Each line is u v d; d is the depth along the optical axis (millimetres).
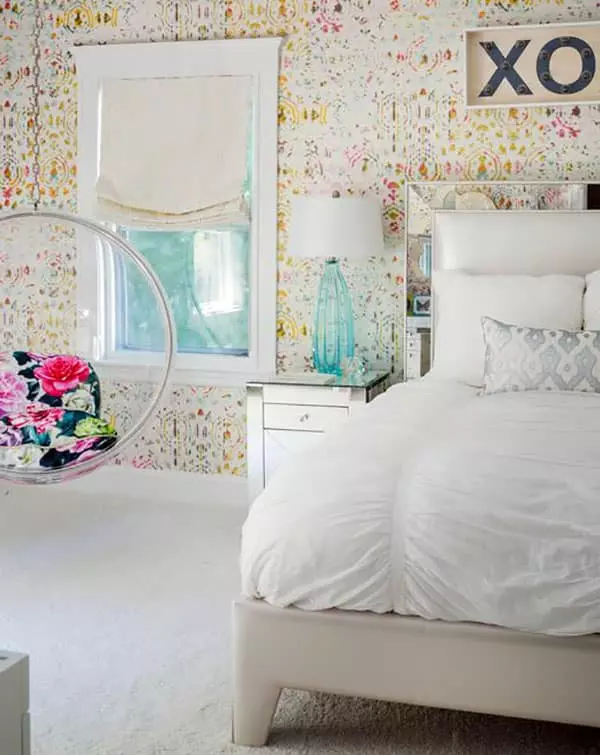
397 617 2365
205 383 4973
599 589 2203
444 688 2348
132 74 4934
